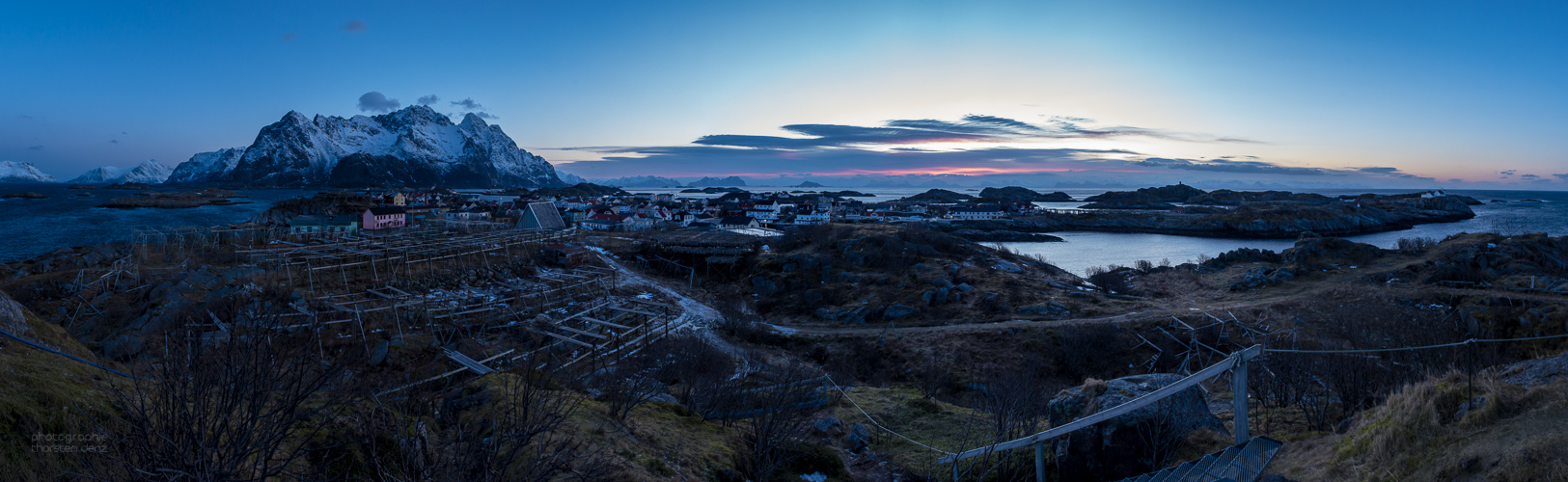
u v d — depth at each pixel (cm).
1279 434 2341
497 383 2311
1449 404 1709
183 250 7412
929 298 7238
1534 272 7550
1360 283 7612
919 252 9112
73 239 12556
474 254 7750
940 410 3325
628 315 5962
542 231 9644
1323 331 6166
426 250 7081
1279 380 3167
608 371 3912
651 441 2259
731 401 3147
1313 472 1830
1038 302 7112
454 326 5203
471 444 1288
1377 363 3238
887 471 2567
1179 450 2106
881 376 5519
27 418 1202
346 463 1330
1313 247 9119
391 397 2139
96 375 1495
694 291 8062
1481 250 8569
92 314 5022
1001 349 5862
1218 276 9075
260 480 930
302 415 1095
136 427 918
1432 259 8475
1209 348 5831
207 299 5112
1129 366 5738
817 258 8562
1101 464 2116
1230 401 3388
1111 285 8331
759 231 12888
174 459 866
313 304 5025
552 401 2125
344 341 4528
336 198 17975
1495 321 5909
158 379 1012
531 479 1277
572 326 5550
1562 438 1368
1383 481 1639
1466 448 1538
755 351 5725
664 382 3931
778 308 7462
